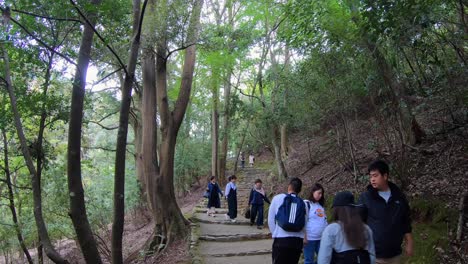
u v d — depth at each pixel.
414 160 8.45
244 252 9.48
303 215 5.55
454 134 8.56
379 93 7.85
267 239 11.02
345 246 3.44
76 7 5.61
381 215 4.12
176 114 12.25
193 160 27.08
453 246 5.84
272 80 14.48
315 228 6.36
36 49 7.51
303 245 5.90
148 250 11.41
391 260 4.08
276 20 15.30
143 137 11.98
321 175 13.37
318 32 8.00
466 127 8.26
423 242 6.30
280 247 5.52
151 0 9.52
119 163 6.09
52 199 12.05
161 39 9.85
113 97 19.47
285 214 5.52
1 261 17.27
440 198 6.86
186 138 27.22
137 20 6.66
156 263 10.48
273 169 20.55
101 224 13.59
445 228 6.27
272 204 5.77
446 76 7.51
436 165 7.94
